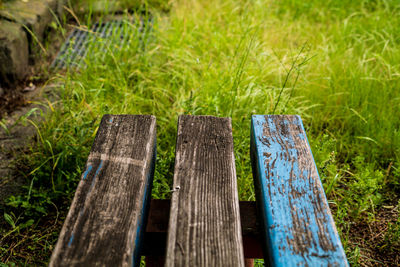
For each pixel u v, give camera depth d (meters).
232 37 4.04
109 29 4.51
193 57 3.64
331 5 5.13
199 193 1.23
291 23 4.55
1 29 3.51
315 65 3.65
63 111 3.18
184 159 1.36
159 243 1.35
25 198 2.46
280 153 1.38
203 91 3.19
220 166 1.34
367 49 3.86
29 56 3.85
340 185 2.72
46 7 4.08
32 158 2.78
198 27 4.26
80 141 2.63
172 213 1.16
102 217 1.12
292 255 1.06
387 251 2.28
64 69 3.96
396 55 3.73
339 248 1.07
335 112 3.29
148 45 3.89
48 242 2.18
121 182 1.24
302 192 1.24
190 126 1.52
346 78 3.44
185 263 1.02
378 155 2.90
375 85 3.38
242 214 1.37
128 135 1.44
